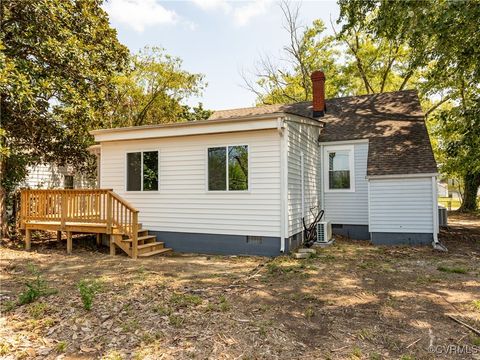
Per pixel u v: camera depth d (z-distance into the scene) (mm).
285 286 5836
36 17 9383
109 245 9742
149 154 9984
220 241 9062
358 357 3371
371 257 8242
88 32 10992
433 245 9438
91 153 13359
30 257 8602
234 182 8938
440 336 3818
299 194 9664
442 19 8656
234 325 4145
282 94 26438
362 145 11750
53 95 10141
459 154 14672
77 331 4074
